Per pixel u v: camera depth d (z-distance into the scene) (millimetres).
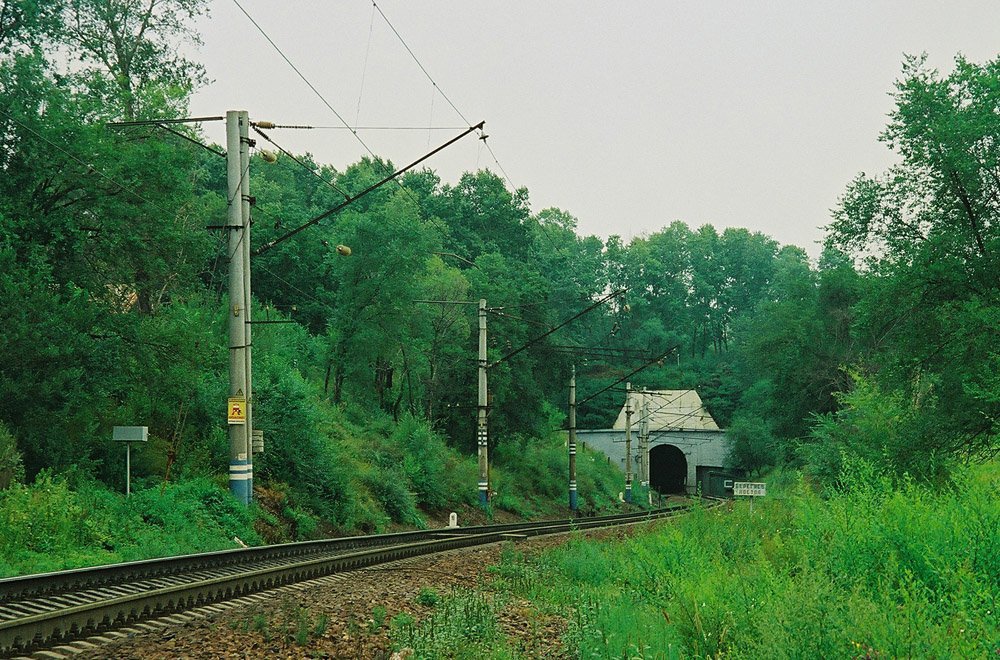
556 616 11086
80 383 21625
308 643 8211
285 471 28125
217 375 28703
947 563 9266
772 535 17391
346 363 46219
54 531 16688
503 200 104500
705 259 163375
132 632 8781
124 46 40688
